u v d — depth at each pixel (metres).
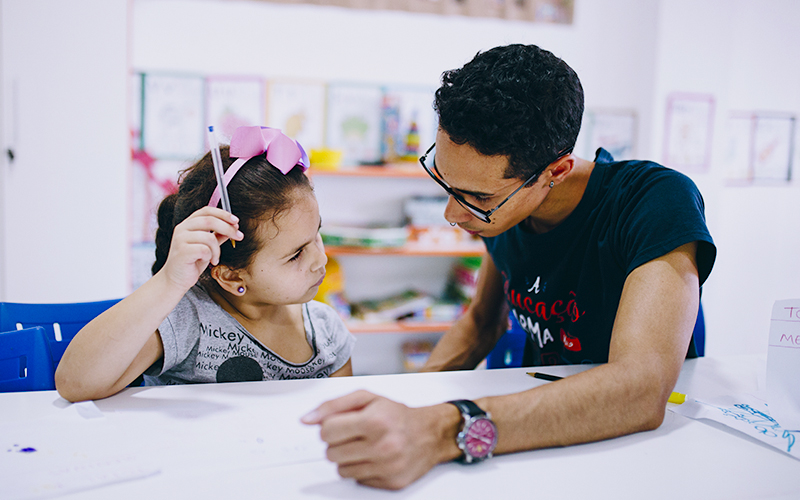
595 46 2.74
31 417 0.67
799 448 0.63
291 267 0.85
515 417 0.59
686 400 0.76
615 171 0.97
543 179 0.83
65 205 2.15
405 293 2.77
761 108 2.75
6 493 0.49
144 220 2.43
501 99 0.72
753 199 2.81
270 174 0.81
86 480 0.52
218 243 0.75
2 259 2.13
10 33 2.05
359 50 2.60
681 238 0.76
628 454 0.61
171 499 0.50
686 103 2.71
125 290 2.23
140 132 2.40
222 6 2.45
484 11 2.63
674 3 2.64
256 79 2.46
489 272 1.26
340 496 0.51
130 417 0.67
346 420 0.52
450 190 0.85
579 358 1.05
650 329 0.69
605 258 0.93
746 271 2.79
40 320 1.07
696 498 0.53
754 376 0.90
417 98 2.60
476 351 1.31
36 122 2.10
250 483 0.53
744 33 2.70
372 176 2.69
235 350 0.92
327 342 1.04
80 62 2.10
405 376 0.85
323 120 2.56
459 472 0.56
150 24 2.40
